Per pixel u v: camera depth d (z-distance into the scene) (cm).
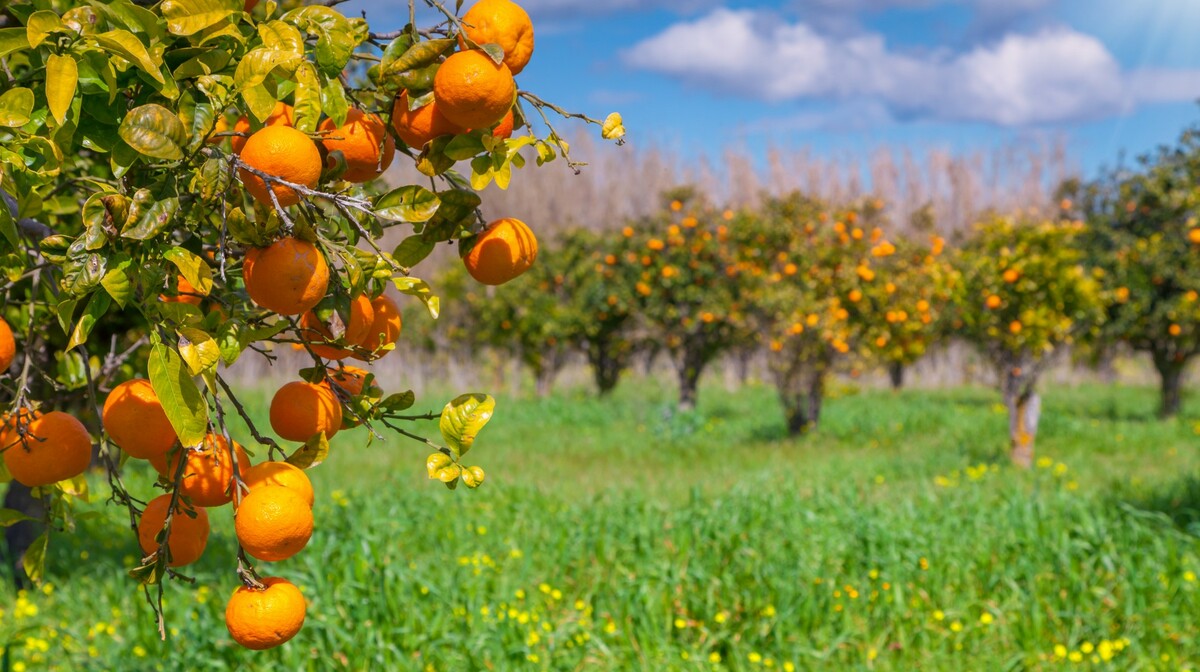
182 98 126
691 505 661
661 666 436
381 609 459
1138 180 1339
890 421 1404
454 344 1956
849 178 3719
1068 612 480
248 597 129
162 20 126
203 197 120
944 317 1044
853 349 1291
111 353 222
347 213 127
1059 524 591
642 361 2117
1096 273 1197
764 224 1322
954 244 2172
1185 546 572
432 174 134
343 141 133
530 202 3322
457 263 1938
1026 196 3453
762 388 2008
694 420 1326
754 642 461
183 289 145
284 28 124
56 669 424
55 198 195
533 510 711
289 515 125
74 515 178
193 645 420
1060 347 993
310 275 123
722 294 1370
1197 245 1303
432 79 129
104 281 117
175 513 137
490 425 1390
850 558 552
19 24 148
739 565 551
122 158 129
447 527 646
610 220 3447
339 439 1208
